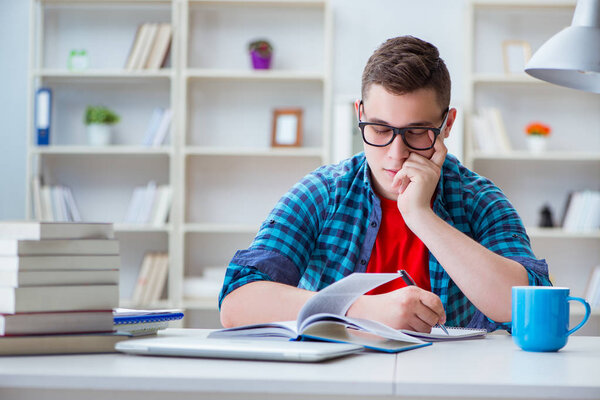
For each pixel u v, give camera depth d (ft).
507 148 12.12
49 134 12.32
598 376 2.65
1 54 12.94
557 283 12.60
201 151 12.17
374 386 2.47
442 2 12.62
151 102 12.95
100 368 2.77
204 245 12.91
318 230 5.38
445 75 4.83
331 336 3.57
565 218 12.03
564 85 5.51
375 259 5.37
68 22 12.95
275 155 12.91
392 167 4.74
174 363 2.94
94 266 3.40
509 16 12.68
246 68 12.82
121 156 12.98
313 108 12.87
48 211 12.22
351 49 12.73
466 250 4.39
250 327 3.59
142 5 12.81
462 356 3.26
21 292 3.20
